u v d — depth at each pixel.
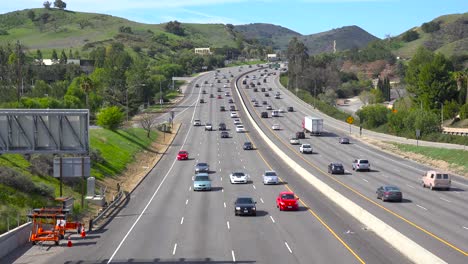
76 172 45.12
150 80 174.00
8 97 116.81
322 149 94.69
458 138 93.25
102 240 36.53
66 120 37.09
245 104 166.38
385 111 125.12
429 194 53.97
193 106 163.88
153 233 38.19
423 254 27.98
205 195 55.34
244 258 30.52
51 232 36.09
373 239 34.94
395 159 83.81
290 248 32.66
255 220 42.00
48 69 198.62
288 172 71.06
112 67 159.38
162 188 60.66
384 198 49.38
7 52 198.38
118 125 100.62
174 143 104.75
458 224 39.12
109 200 54.25
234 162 81.12
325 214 44.03
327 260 29.70
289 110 154.38
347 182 61.88
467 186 59.94
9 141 36.66
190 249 33.00
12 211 40.12
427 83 130.75
